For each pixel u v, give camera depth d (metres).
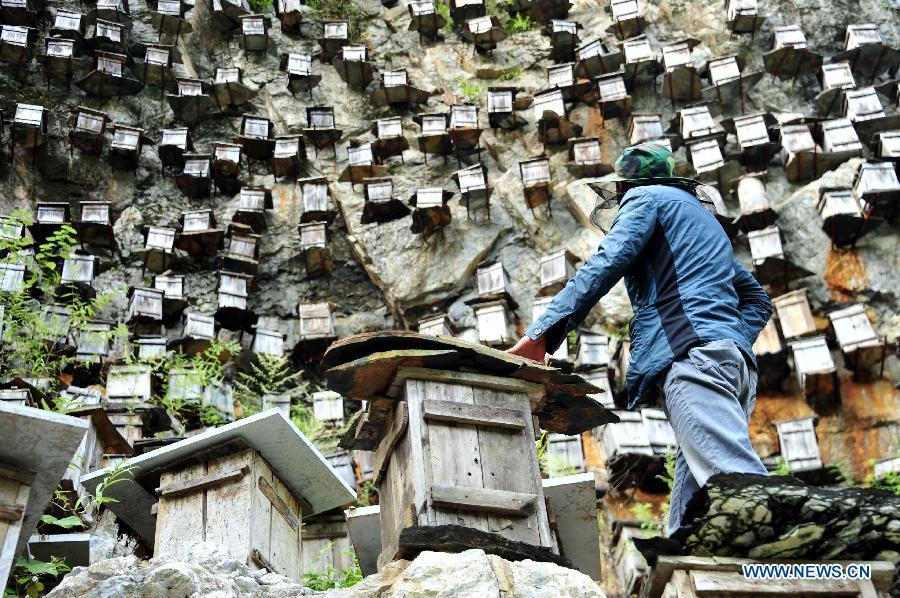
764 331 16.39
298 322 19.23
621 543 13.74
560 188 19.52
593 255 4.38
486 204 19.06
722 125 19.34
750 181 17.80
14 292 11.63
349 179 20.20
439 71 22.59
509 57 22.55
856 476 15.52
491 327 17.30
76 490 7.36
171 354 15.62
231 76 21.69
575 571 4.20
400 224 19.69
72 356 15.23
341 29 22.59
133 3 23.22
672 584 4.02
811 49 21.98
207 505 6.03
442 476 4.48
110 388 14.09
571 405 5.05
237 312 17.98
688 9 22.52
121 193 20.20
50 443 4.86
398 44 23.41
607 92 20.22
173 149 20.47
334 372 4.61
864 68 20.62
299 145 20.78
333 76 22.80
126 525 7.05
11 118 19.94
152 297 17.08
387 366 4.63
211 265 19.42
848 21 22.27
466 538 4.25
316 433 14.96
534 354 4.35
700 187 4.91
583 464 14.50
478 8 22.91
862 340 16.03
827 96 19.64
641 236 4.37
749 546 4.02
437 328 17.42
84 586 4.41
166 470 6.28
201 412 14.91
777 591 3.95
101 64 20.97
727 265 4.40
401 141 20.41
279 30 23.80
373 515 6.41
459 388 4.72
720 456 3.97
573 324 4.34
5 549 4.73
